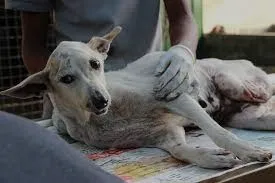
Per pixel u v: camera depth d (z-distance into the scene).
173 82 1.59
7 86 3.79
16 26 3.74
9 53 3.76
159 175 1.33
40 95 1.62
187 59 1.64
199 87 1.71
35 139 0.72
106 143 1.66
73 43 1.60
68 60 1.53
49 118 2.06
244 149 1.38
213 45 4.22
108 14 1.89
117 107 1.61
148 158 1.51
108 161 1.50
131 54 1.97
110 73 1.73
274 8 4.57
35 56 1.96
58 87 1.57
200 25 4.22
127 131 1.62
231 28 4.42
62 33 1.99
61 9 1.98
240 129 1.81
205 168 1.37
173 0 2.00
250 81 1.94
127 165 1.45
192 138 1.66
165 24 3.23
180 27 1.95
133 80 1.69
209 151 1.39
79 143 1.74
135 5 1.94
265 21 4.57
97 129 1.64
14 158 0.69
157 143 1.61
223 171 1.31
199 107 1.58
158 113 1.63
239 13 4.45
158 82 1.62
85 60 1.54
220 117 1.90
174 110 1.60
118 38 1.92
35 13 1.99
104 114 1.57
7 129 0.72
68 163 0.71
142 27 1.97
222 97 1.90
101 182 0.70
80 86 1.51
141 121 1.62
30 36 2.01
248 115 1.80
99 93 1.48
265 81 1.99
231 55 4.14
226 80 1.87
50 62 1.57
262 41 3.95
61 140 0.76
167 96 1.59
